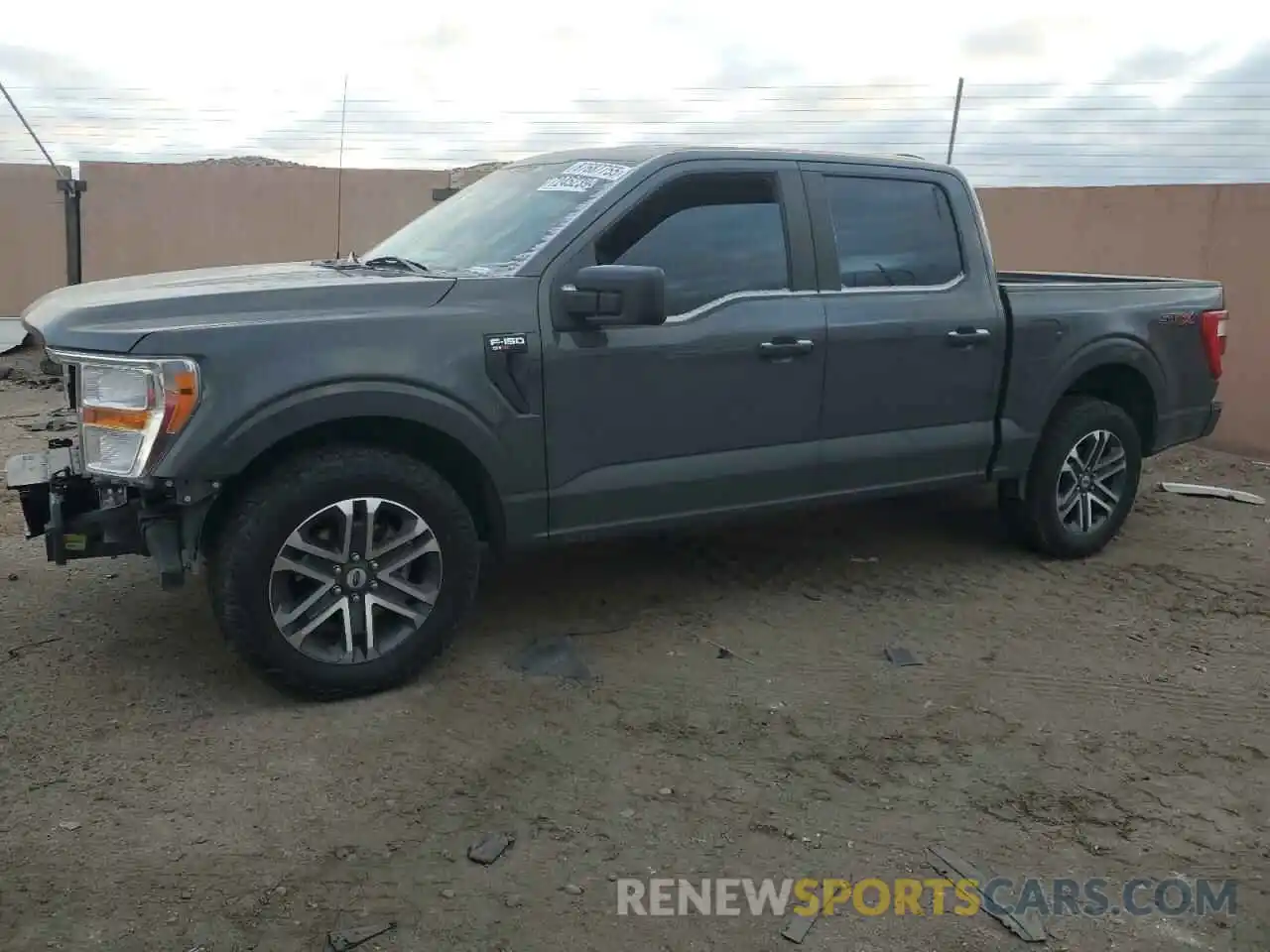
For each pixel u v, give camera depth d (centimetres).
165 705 393
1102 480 594
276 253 1334
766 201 474
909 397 511
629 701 412
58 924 279
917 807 350
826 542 606
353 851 315
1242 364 915
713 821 337
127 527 379
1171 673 457
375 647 402
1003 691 434
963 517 662
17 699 393
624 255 437
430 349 391
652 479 446
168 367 354
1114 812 351
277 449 386
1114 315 578
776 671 443
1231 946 290
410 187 1320
